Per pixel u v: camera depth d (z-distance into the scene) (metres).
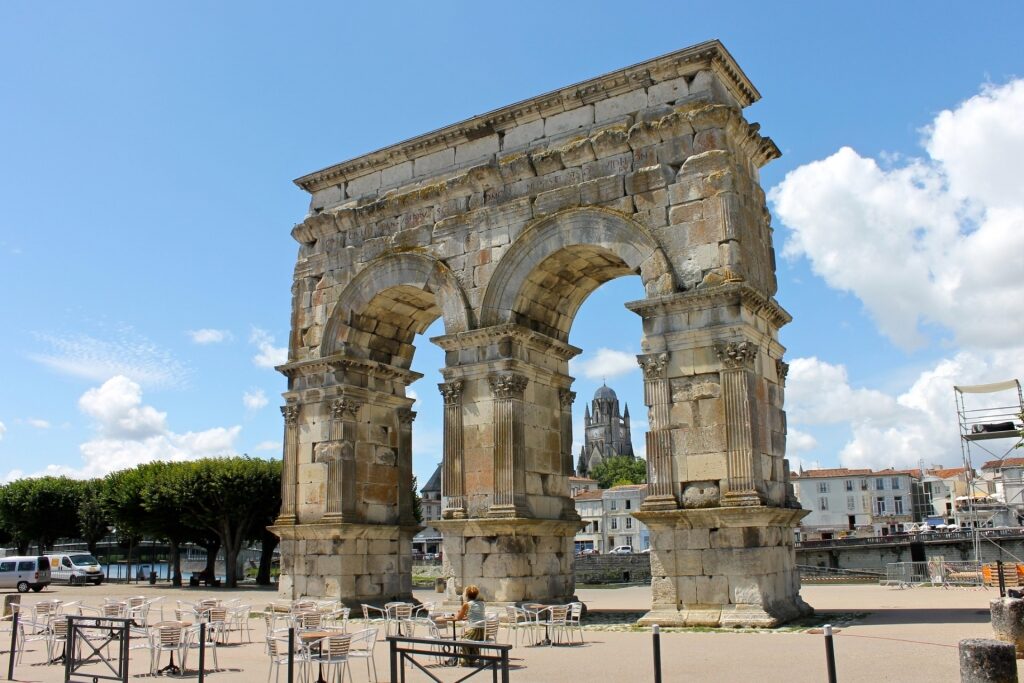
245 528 71.62
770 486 26.97
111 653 24.22
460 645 13.22
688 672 17.34
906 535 79.69
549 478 32.47
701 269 27.75
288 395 36.69
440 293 33.44
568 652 21.48
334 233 37.62
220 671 20.03
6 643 26.73
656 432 27.19
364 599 34.34
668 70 30.03
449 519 30.78
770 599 25.39
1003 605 18.28
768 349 28.73
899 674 16.27
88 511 92.12
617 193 29.92
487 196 33.41
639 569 75.94
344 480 34.62
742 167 29.70
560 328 34.84
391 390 37.72
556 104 32.34
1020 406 46.12
